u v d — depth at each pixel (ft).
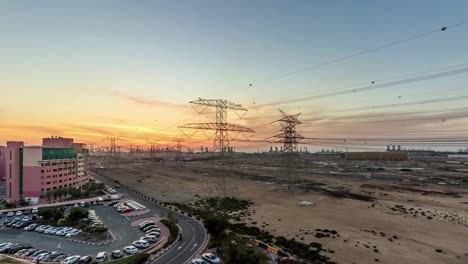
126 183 558.15
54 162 371.97
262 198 385.29
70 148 416.46
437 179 580.30
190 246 192.13
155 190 468.34
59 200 360.48
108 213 300.20
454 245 202.49
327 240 212.43
